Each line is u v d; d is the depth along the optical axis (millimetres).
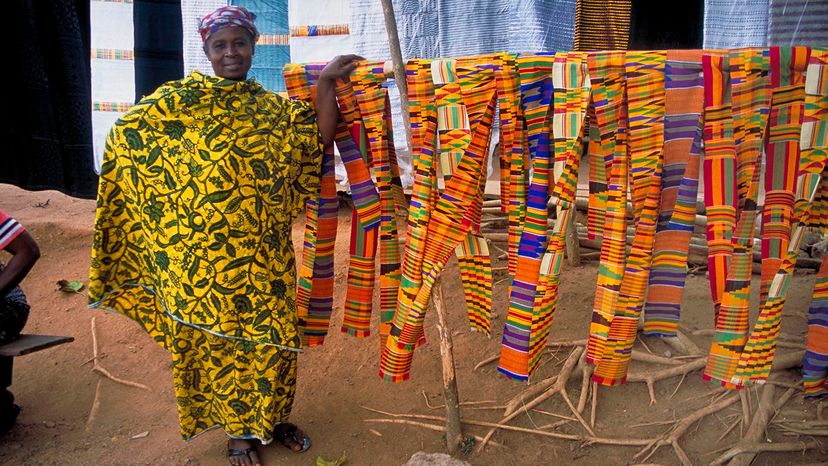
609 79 2322
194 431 2861
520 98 2490
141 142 2533
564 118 2389
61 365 3711
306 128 2674
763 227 2291
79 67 3859
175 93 2508
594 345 2506
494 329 3738
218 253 2541
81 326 4047
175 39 3912
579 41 3590
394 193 2891
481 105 2525
